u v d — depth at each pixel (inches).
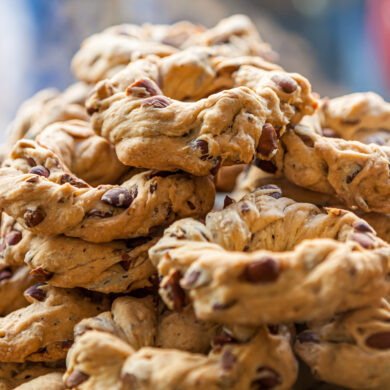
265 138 13.9
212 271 11.9
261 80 14.8
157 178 14.0
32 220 13.5
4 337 13.7
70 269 13.7
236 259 11.9
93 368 12.5
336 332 12.7
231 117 13.6
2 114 34.1
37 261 13.8
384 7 40.1
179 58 15.5
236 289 11.7
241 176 17.0
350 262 11.9
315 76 42.9
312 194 15.0
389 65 41.4
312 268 11.9
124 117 14.1
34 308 14.1
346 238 13.1
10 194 13.6
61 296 14.1
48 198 13.5
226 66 15.6
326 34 44.2
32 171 14.2
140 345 13.1
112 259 13.8
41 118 17.5
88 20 33.3
